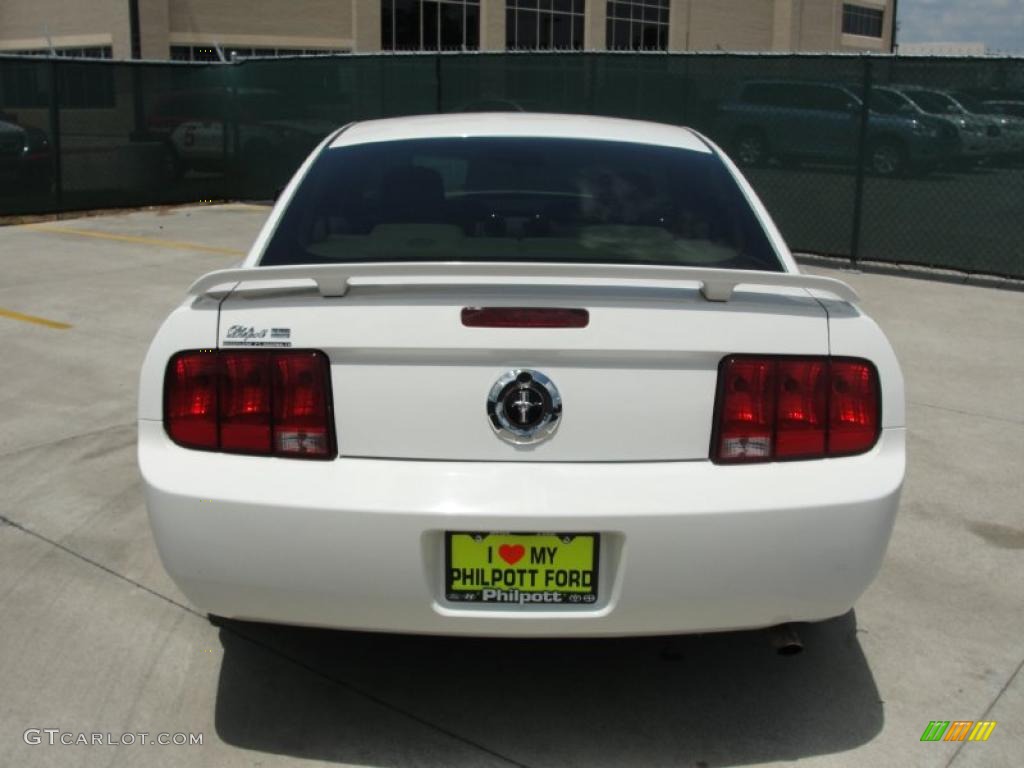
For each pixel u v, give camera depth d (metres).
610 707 3.06
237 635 3.42
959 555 4.06
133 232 12.73
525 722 2.98
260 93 15.58
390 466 2.56
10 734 2.89
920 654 3.36
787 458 2.62
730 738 2.92
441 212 3.31
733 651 3.37
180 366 2.63
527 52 12.12
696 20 39.34
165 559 2.63
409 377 2.56
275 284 2.78
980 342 7.43
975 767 2.80
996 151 9.54
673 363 2.58
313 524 2.50
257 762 2.79
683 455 2.59
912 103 10.16
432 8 31.19
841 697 3.12
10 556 3.95
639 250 3.18
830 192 10.66
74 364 6.58
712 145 3.87
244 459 2.60
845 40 46.84
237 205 15.90
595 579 2.55
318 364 2.58
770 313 2.64
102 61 14.45
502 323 2.54
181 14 26.00
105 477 4.73
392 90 14.16
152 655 3.29
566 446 2.57
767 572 2.55
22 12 28.72
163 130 15.30
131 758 2.80
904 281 9.80
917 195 10.06
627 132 3.81
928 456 5.12
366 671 3.23
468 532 2.51
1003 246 9.64
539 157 3.55
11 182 13.65
